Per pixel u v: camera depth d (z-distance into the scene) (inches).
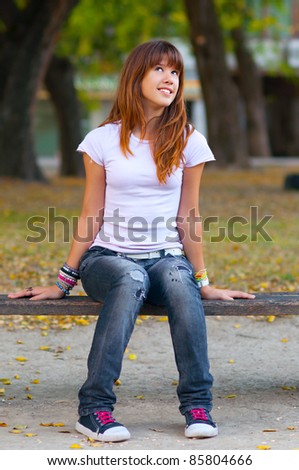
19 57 1480.1
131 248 328.8
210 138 2079.2
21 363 423.8
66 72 1915.6
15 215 1042.7
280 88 3329.2
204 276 339.3
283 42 3120.1
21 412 343.3
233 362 428.1
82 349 454.3
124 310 307.7
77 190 1417.3
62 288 336.5
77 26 2054.6
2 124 1491.1
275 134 3420.3
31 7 1469.0
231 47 2578.7
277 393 373.7
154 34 2324.1
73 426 324.8
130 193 329.4
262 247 804.6
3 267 668.7
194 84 3334.2
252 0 2335.1
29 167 1514.5
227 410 347.3
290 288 593.6
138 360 432.1
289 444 301.9
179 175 333.4
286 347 459.8
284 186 1492.4
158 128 329.7
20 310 329.4
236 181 1708.9
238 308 331.6
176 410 348.5
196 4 1990.7
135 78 329.4
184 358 311.9
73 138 1926.7
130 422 331.3
